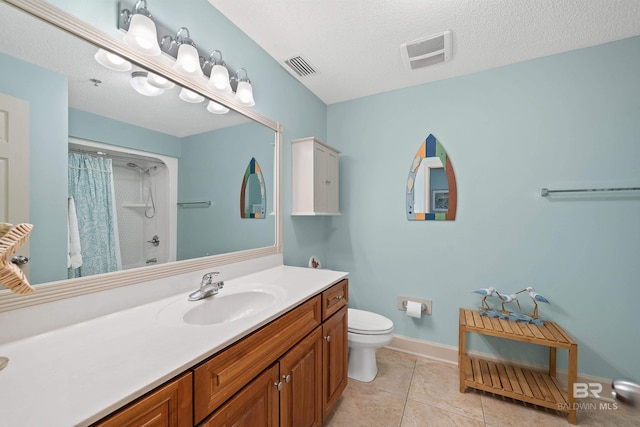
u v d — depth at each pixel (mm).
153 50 1050
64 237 879
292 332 1109
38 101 820
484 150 2031
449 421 1482
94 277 936
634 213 1644
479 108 2045
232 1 1384
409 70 2031
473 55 1839
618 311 1675
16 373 612
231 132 1526
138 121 1095
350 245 2545
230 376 810
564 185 1800
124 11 1010
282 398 1033
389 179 2383
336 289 1526
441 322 2172
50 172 849
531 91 1889
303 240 2248
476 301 2059
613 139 1684
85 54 924
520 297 1915
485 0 1367
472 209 2072
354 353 1902
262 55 1767
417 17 1495
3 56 754
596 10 1414
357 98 2514
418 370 1992
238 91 1467
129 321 918
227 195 1509
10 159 766
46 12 821
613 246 1688
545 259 1855
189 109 1300
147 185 1134
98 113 970
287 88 2033
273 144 1869
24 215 791
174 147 1237
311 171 2008
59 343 758
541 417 1510
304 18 1505
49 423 466
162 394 621
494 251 2002
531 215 1894
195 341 777
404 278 2320
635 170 1636
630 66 1644
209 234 1409
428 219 2223
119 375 610
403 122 2322
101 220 980
